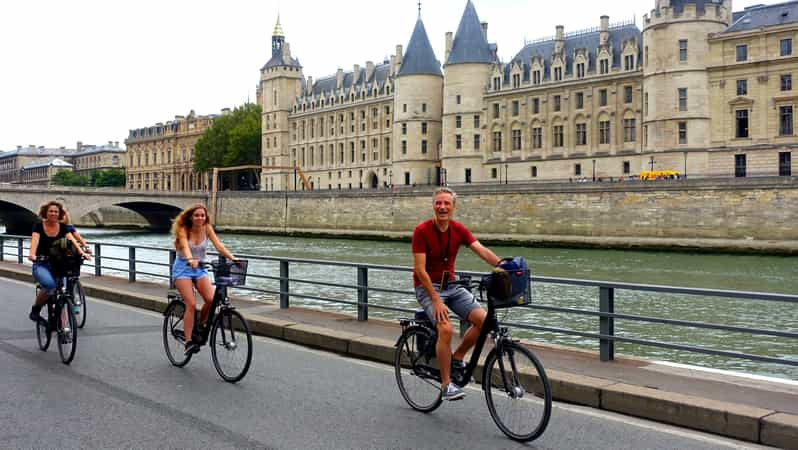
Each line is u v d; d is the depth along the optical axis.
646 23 80.50
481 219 81.19
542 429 7.61
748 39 73.62
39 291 12.91
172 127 194.38
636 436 8.11
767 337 25.69
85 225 147.75
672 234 66.00
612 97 91.69
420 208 89.12
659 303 32.84
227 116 161.12
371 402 9.51
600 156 92.75
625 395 9.06
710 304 32.53
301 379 10.81
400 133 120.25
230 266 10.88
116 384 10.45
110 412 8.98
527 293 8.05
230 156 154.00
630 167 89.81
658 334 26.27
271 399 9.61
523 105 101.81
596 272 47.66
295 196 106.25
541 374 7.60
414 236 8.66
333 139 145.38
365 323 14.52
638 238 68.25
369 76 140.62
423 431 8.23
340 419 8.70
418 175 118.31
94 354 12.65
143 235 106.06
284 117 155.88
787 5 74.06
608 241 70.12
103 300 20.25
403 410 9.12
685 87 77.00
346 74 149.62
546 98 99.06
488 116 106.44
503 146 104.44
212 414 8.89
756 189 61.03
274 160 156.75
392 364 11.94
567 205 73.94
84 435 8.06
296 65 157.38
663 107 78.56
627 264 53.34
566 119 96.94
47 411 9.03
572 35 101.88
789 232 59.41
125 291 20.02
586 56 95.31
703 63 76.50
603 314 10.91
